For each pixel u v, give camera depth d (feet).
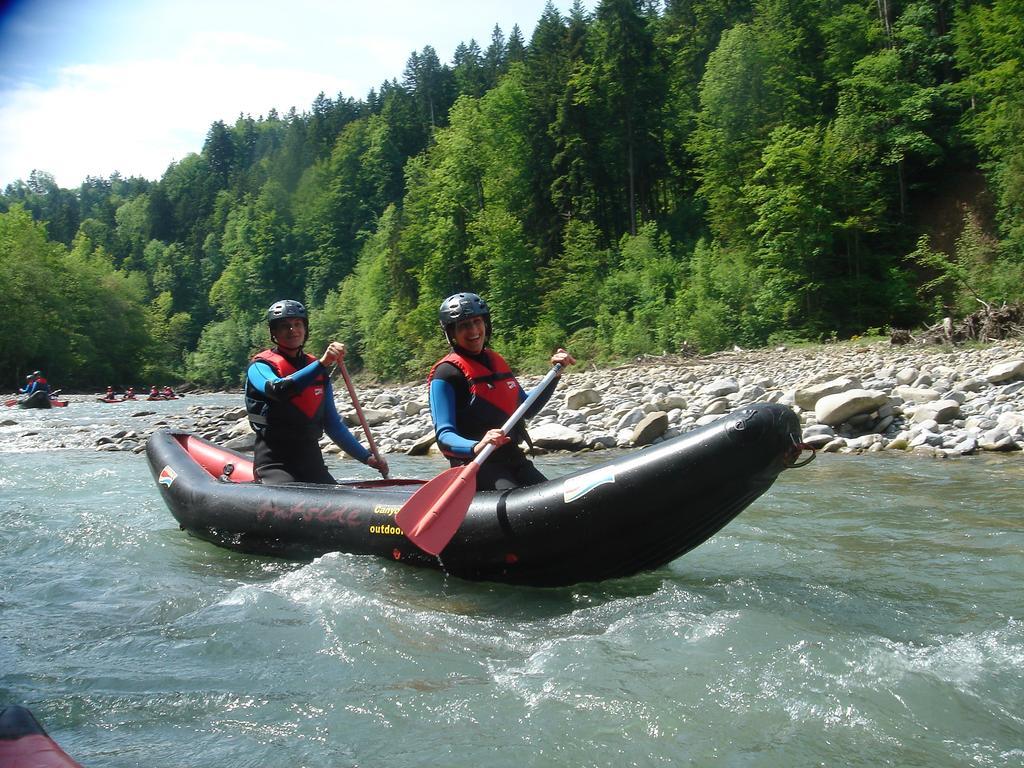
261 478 17.08
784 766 7.04
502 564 12.96
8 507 21.27
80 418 58.85
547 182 126.93
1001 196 80.07
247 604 11.98
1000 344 51.70
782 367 54.19
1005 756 7.13
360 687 8.97
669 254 102.78
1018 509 17.04
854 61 100.99
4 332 136.67
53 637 10.88
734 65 105.81
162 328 200.03
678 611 11.07
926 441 25.44
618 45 118.52
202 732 7.99
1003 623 10.53
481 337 14.42
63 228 328.29
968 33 88.28
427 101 239.91
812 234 84.64
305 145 266.98
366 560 14.16
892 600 11.61
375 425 40.52
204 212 317.63
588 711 8.14
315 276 220.84
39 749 5.32
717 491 11.75
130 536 17.53
